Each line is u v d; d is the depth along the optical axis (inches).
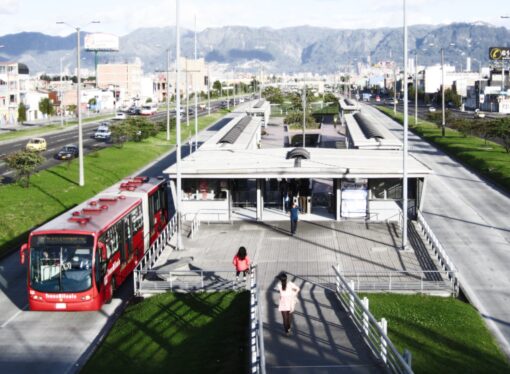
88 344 864.9
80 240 941.8
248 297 951.0
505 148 2906.0
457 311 898.1
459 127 3577.8
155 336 858.8
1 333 903.7
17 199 1803.6
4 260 1294.3
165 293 1001.5
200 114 5615.2
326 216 1498.5
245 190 1578.5
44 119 5585.6
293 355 703.7
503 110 5880.9
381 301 936.3
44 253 939.3
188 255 1192.8
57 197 1875.0
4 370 781.9
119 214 1079.6
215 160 1536.7
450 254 1262.3
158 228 1395.2
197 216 1466.5
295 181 1531.7
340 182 1446.9
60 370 783.1
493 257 1240.2
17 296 1066.7
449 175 2363.4
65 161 2647.6
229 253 1202.6
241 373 705.6
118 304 1019.9
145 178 1443.2
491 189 2058.3
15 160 1945.1
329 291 962.1
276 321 825.5
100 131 3663.9
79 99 2086.6
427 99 7736.2
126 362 788.0
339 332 779.4
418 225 1403.8
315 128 3964.1
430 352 754.2
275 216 1504.7
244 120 2987.2
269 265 1117.1
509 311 936.9
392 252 1197.7
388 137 2055.9
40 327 927.0
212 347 794.8
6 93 5177.2
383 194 1445.6
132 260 1162.0
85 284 936.3
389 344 623.8
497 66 6456.7
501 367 724.0
